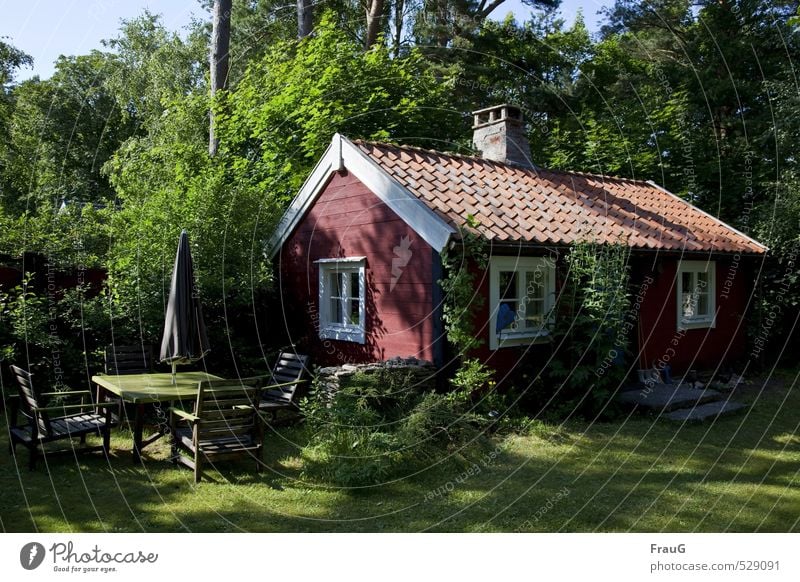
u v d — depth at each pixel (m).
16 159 27.86
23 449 7.13
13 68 27.84
